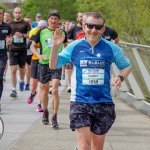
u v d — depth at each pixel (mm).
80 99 7914
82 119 7848
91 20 7836
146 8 28766
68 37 15078
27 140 11203
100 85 7938
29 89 20203
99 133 8016
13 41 18516
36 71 15836
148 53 14703
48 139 11320
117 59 8070
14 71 18031
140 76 15633
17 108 15586
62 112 14891
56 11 12891
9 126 12719
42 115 14383
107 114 7984
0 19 14789
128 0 31047
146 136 11781
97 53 7949
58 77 12391
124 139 11438
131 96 16562
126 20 31344
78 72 7965
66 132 12055
